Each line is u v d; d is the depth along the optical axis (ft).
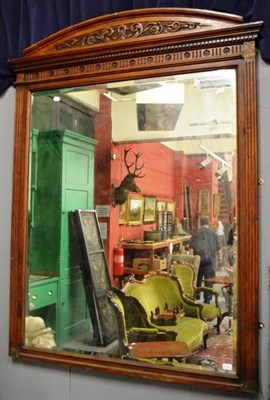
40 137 4.12
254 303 3.17
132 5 3.72
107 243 4.21
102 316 3.95
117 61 3.72
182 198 3.89
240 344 3.18
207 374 3.26
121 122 4.26
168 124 3.99
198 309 3.57
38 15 4.04
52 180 4.15
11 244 4.01
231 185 3.41
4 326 4.15
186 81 3.66
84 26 3.83
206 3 3.47
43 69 4.00
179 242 3.87
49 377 3.92
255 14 3.26
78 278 4.12
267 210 3.25
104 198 4.33
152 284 3.92
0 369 4.14
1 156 4.24
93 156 4.33
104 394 3.68
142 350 3.62
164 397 3.45
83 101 4.24
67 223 4.18
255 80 3.26
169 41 3.51
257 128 3.26
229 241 3.42
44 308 3.99
